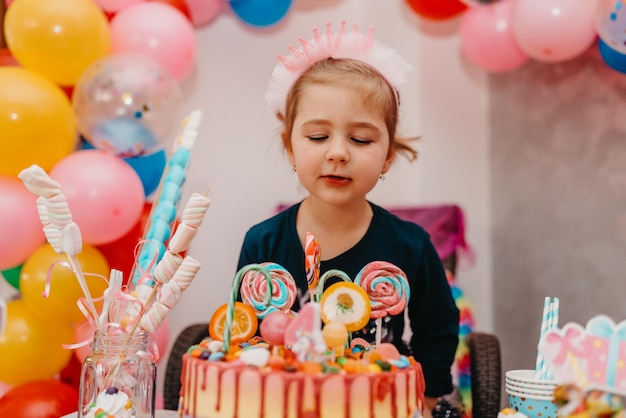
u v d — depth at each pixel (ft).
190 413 3.01
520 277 9.23
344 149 4.01
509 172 9.42
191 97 8.54
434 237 7.65
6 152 5.59
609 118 8.00
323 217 4.68
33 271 5.86
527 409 3.25
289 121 4.56
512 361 9.31
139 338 3.47
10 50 6.57
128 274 6.61
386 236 4.78
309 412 2.77
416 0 8.41
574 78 8.46
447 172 9.39
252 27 8.86
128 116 6.09
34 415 5.56
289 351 3.18
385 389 2.85
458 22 9.44
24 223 5.71
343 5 9.47
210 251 8.61
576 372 2.87
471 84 9.59
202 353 3.11
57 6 6.02
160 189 4.97
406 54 9.35
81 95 6.13
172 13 7.20
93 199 5.80
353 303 3.35
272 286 3.58
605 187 8.04
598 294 8.11
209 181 8.62
